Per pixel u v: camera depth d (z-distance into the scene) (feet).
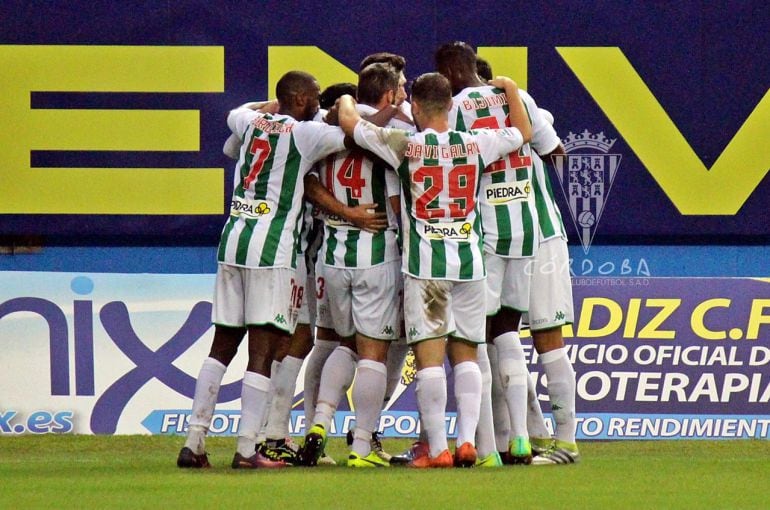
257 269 72.49
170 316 97.81
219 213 101.50
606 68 101.40
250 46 101.04
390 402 96.63
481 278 72.69
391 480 64.54
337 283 74.38
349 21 100.94
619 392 97.40
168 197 101.35
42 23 100.58
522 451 75.77
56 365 96.94
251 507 54.65
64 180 100.94
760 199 101.91
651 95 101.60
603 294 98.43
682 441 96.63
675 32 101.50
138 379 97.19
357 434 74.38
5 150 100.53
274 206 73.05
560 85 101.40
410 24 100.94
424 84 72.74
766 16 101.60
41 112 100.73
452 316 72.69
